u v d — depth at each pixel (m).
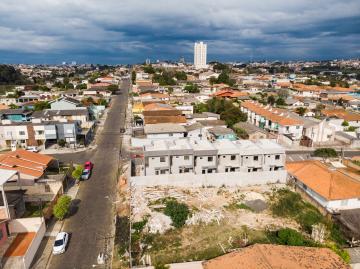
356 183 43.88
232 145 53.81
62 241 34.38
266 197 45.97
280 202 44.41
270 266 26.58
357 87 178.62
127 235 36.12
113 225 39.16
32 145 71.06
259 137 77.62
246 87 171.38
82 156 64.94
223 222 39.25
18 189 44.81
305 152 71.12
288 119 81.06
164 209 41.41
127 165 56.84
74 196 46.78
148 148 51.19
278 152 52.28
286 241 34.47
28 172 46.31
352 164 59.31
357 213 40.25
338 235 37.09
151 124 76.88
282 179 50.84
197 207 42.44
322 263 28.11
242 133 79.44
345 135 79.62
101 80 195.25
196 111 102.44
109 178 53.56
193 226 38.16
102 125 91.88
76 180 51.97
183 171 50.84
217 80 187.75
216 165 51.31
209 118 89.38
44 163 52.12
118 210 42.16
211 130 73.88
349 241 35.75
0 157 50.97
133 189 46.81
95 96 135.00
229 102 106.44
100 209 43.03
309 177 46.62
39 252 33.69
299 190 47.53
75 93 141.75
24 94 142.75
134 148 69.44
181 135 71.56
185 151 49.94
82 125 83.12
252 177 49.75
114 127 89.50
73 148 70.06
